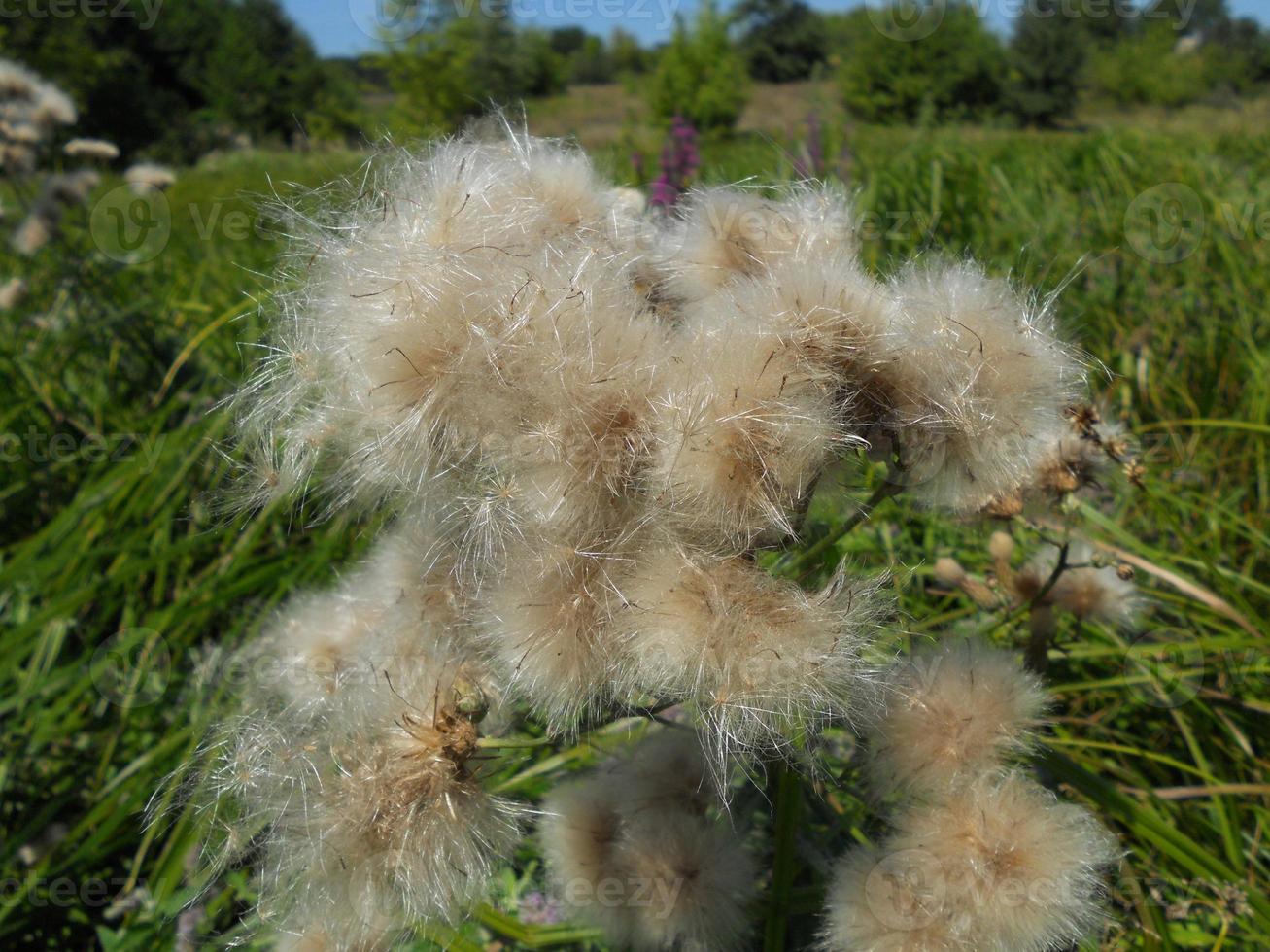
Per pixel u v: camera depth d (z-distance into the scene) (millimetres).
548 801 156
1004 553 164
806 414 103
